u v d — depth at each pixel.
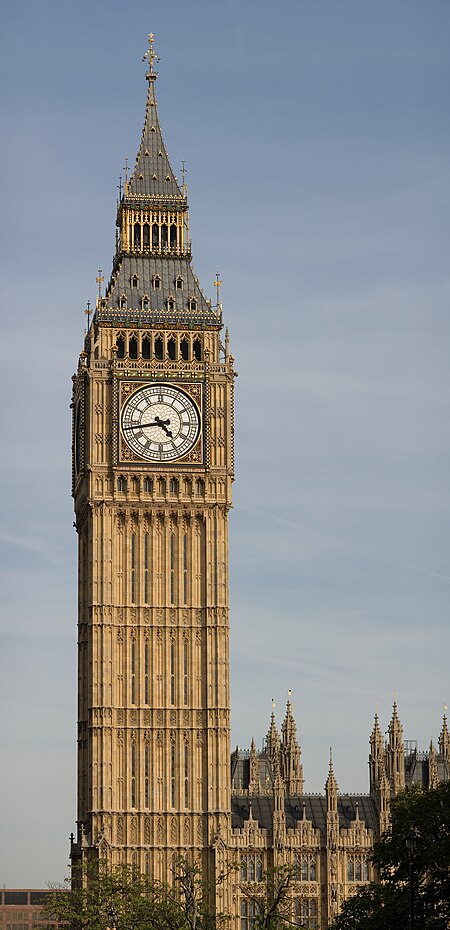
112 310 192.38
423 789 149.62
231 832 186.88
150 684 186.50
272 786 193.75
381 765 195.25
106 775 183.75
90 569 188.38
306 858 189.12
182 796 185.00
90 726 185.38
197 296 195.38
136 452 189.25
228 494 190.62
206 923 150.62
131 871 172.12
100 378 190.12
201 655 188.00
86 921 158.12
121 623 187.12
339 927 139.75
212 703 186.88
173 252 197.38
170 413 190.50
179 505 189.62
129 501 188.75
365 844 190.62
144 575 188.50
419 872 135.38
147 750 185.50
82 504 193.25
